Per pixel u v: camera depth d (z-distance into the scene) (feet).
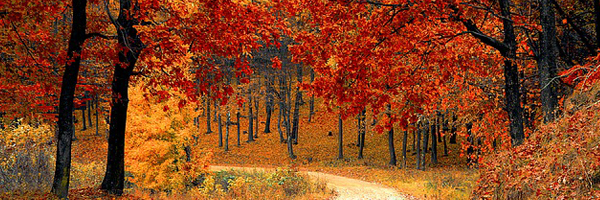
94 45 33.73
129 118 48.93
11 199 26.91
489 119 39.45
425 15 21.11
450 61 22.50
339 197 48.29
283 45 114.42
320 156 114.21
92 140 131.95
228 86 31.17
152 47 28.66
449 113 50.65
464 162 96.17
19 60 30.27
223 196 46.73
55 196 27.53
